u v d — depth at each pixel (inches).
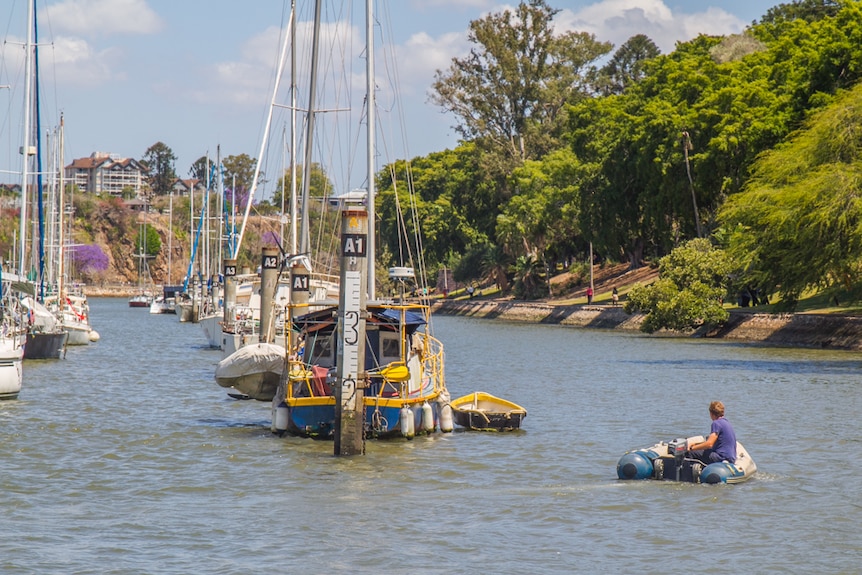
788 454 1216.8
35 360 2564.0
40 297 2861.7
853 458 1189.7
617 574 765.3
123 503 967.6
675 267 3496.6
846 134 2647.6
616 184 4576.8
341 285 1190.3
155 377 2199.8
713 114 3818.9
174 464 1155.3
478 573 764.6
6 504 957.2
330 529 876.6
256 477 1083.9
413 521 905.5
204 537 851.4
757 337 3223.4
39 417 1517.0
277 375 1670.8
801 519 912.3
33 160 3159.5
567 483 1056.8
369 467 1135.6
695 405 1675.7
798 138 2861.7
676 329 3518.7
